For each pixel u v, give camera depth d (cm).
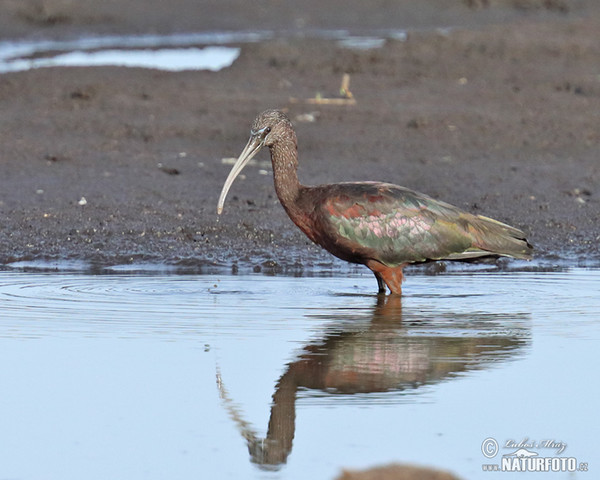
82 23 3797
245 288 1277
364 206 1207
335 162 1914
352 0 4394
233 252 1484
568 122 2198
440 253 1215
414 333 1057
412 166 1903
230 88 2427
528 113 2272
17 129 2042
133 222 1566
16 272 1370
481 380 911
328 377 919
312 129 2106
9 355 973
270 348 1002
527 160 1966
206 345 1008
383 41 3378
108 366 945
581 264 1464
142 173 1823
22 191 1698
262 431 795
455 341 1028
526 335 1049
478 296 1235
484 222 1236
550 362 961
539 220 1631
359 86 2488
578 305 1184
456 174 1862
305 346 1007
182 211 1617
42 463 744
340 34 3766
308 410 837
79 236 1514
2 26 3647
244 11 4138
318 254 1485
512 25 3225
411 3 4372
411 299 1218
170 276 1356
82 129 2062
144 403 855
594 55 2883
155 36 3694
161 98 2302
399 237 1205
